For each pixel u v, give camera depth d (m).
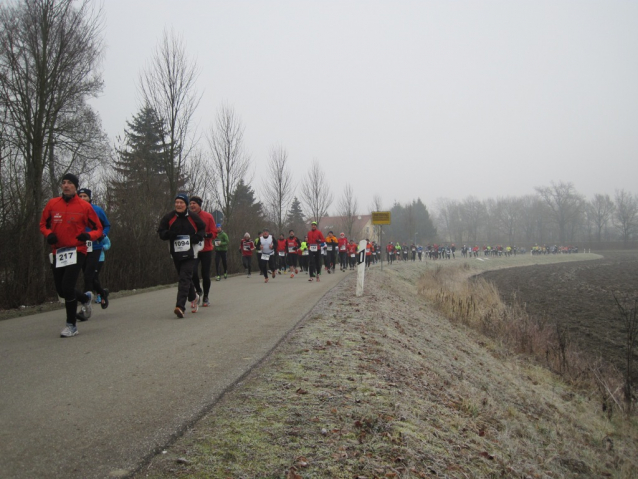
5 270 10.65
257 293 12.70
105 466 2.87
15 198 11.05
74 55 12.09
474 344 11.99
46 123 12.18
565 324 17.33
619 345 14.12
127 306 10.00
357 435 3.74
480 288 21.84
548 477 4.98
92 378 4.56
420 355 7.73
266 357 5.46
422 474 3.51
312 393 4.38
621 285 31.06
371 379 5.14
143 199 16.75
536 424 6.93
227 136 23.20
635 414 8.66
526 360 11.59
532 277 40.69
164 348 5.82
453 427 4.93
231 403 3.98
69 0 12.05
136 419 3.57
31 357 5.36
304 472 3.09
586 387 10.11
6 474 2.72
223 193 23.36
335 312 9.20
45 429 3.36
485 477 4.06
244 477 2.92
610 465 6.36
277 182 30.77
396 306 12.49
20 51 11.95
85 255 6.73
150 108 16.92
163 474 2.84
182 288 8.12
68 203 6.66
